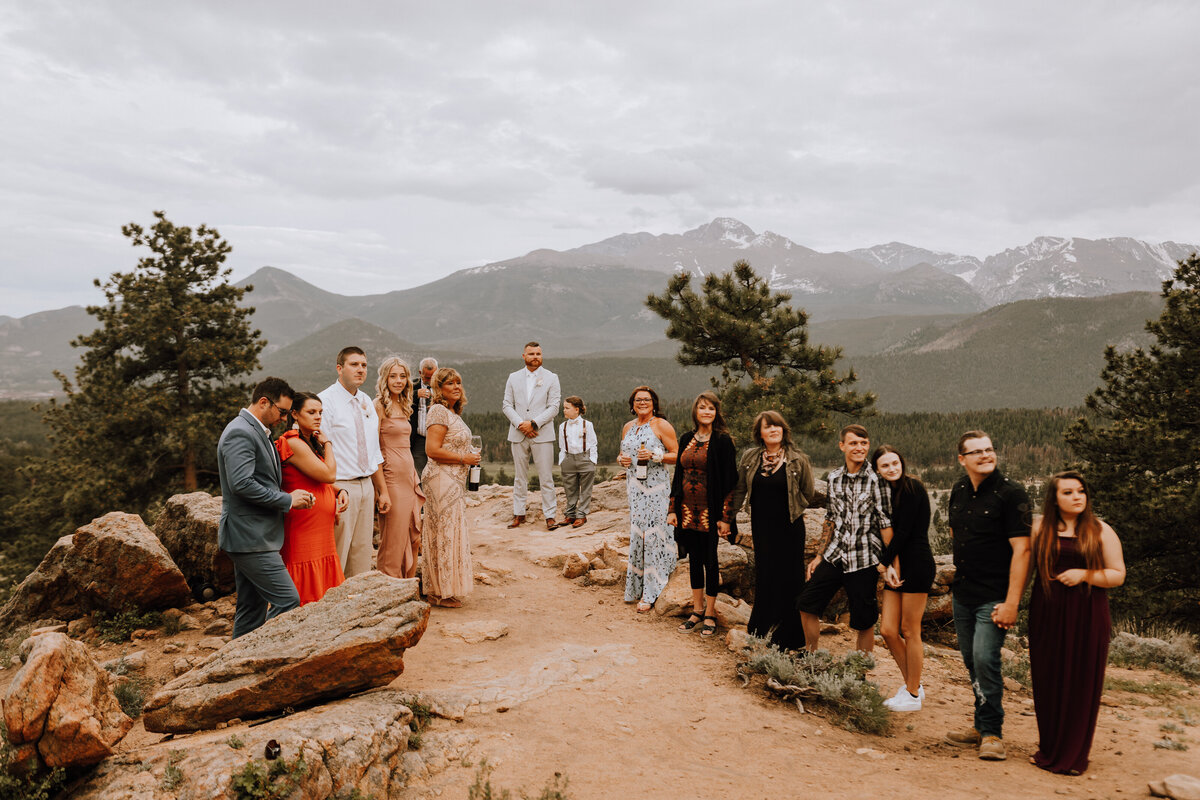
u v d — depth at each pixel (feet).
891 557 19.10
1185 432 58.08
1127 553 59.06
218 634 23.17
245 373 104.17
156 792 11.23
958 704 20.26
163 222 102.83
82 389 97.81
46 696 12.12
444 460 24.17
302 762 11.67
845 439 19.80
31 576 25.59
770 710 17.87
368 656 15.03
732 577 28.25
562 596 27.37
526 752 14.23
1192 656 28.60
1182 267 62.95
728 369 78.48
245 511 17.66
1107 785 14.46
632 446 26.27
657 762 14.29
